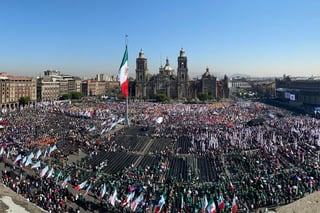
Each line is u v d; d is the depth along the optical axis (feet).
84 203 242.99
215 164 352.08
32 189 259.80
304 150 398.83
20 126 500.74
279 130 517.55
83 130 504.43
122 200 242.37
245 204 244.63
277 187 272.92
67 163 345.92
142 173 314.14
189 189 270.67
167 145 441.27
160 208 213.66
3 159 340.18
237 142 433.07
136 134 504.84
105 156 380.78
